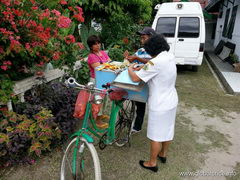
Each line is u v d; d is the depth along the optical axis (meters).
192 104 4.64
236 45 8.43
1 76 2.58
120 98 2.30
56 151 2.90
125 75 2.28
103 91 2.05
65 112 3.00
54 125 2.70
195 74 7.30
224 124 3.81
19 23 2.55
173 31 6.73
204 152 3.00
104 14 6.20
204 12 13.04
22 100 2.93
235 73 6.80
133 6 7.19
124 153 2.93
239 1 8.35
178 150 3.03
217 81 6.53
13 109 2.86
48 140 2.75
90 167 2.63
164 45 2.14
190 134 3.45
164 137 2.35
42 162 2.70
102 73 2.54
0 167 2.56
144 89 2.33
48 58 3.11
